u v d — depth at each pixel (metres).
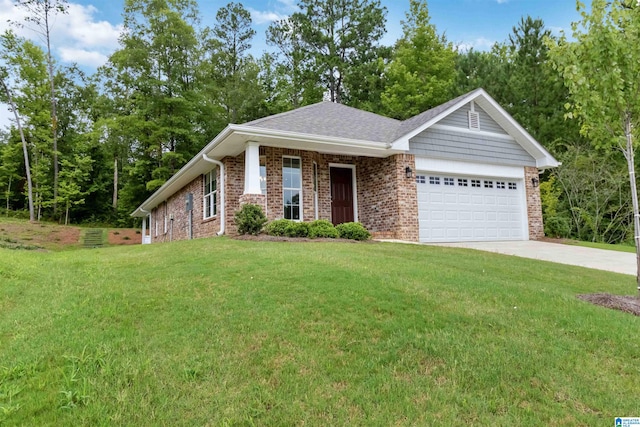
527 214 15.24
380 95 27.59
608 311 5.06
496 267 7.71
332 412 2.91
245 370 3.39
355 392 3.12
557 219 16.22
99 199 35.66
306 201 12.68
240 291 5.16
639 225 5.96
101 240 25.52
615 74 5.55
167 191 18.95
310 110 14.42
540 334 4.14
